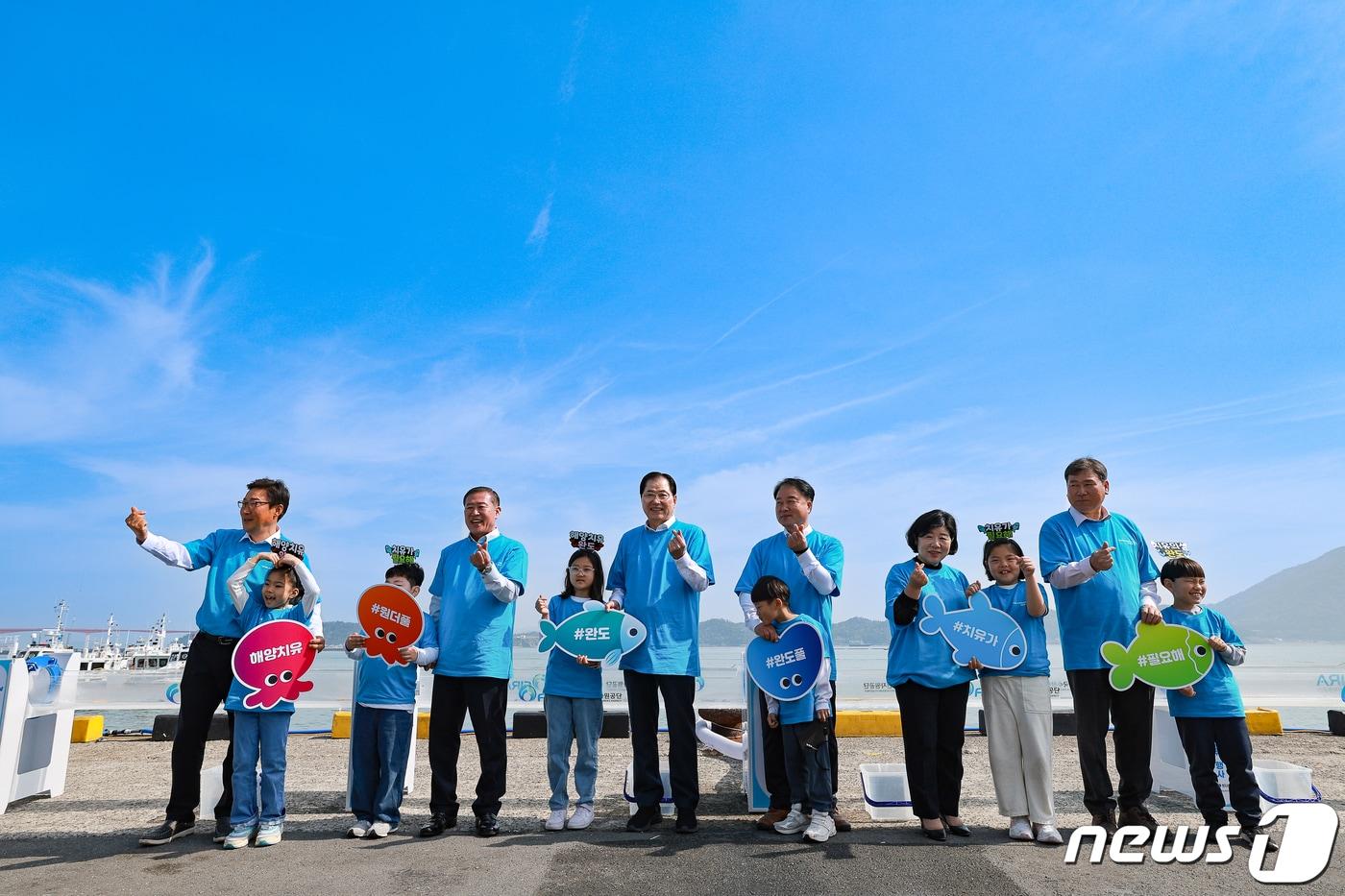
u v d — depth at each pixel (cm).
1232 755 423
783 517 487
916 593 454
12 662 554
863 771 520
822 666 448
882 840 432
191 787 449
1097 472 468
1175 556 480
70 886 353
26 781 565
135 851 420
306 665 456
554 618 511
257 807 438
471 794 598
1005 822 486
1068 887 346
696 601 494
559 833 457
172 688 1005
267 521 484
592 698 480
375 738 465
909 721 447
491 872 371
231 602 463
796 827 451
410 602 470
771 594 468
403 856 404
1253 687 1005
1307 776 496
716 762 754
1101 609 450
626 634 469
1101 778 439
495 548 500
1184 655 427
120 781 663
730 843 427
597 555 528
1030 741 438
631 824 462
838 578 500
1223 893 339
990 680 452
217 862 394
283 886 350
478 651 467
